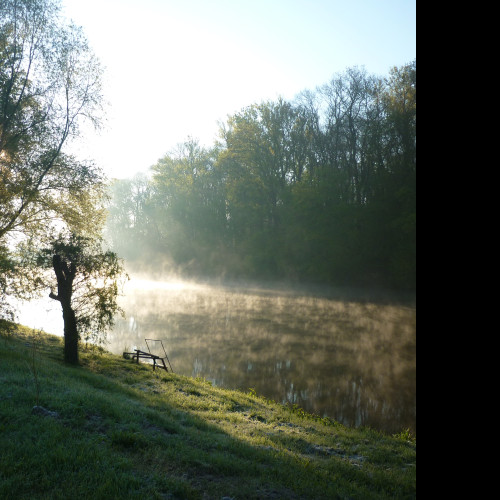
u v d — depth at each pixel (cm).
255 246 6131
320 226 5228
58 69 2222
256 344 2436
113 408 856
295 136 5906
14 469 551
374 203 4678
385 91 4941
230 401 1283
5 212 2052
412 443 1067
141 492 533
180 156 8100
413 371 1905
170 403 1128
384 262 4631
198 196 7906
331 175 5259
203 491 577
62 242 1686
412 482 743
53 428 690
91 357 1702
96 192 2380
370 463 859
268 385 1684
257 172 6300
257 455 760
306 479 677
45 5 2217
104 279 1652
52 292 1587
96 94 2294
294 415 1243
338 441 1003
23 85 2186
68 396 874
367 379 1773
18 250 1919
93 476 561
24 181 2095
